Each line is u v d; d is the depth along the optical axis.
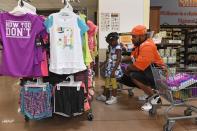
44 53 2.96
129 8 5.71
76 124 3.21
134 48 4.22
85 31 3.03
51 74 3.26
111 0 5.67
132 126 3.12
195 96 3.03
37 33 2.88
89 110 3.38
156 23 6.72
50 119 3.42
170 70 3.27
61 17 2.97
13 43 2.89
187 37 10.16
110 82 4.30
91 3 9.92
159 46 5.43
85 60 3.12
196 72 3.24
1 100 4.52
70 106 3.04
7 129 3.04
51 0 9.68
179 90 3.01
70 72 2.99
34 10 3.26
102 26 5.69
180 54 9.97
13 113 3.71
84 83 3.21
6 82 6.45
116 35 4.20
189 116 3.09
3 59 2.90
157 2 10.27
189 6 10.34
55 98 3.07
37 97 3.02
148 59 3.79
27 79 3.26
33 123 3.26
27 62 2.88
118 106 4.08
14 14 2.86
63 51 2.97
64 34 2.97
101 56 5.70
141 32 3.89
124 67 4.38
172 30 10.03
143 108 3.82
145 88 3.96
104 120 3.36
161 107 3.94
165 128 2.91
